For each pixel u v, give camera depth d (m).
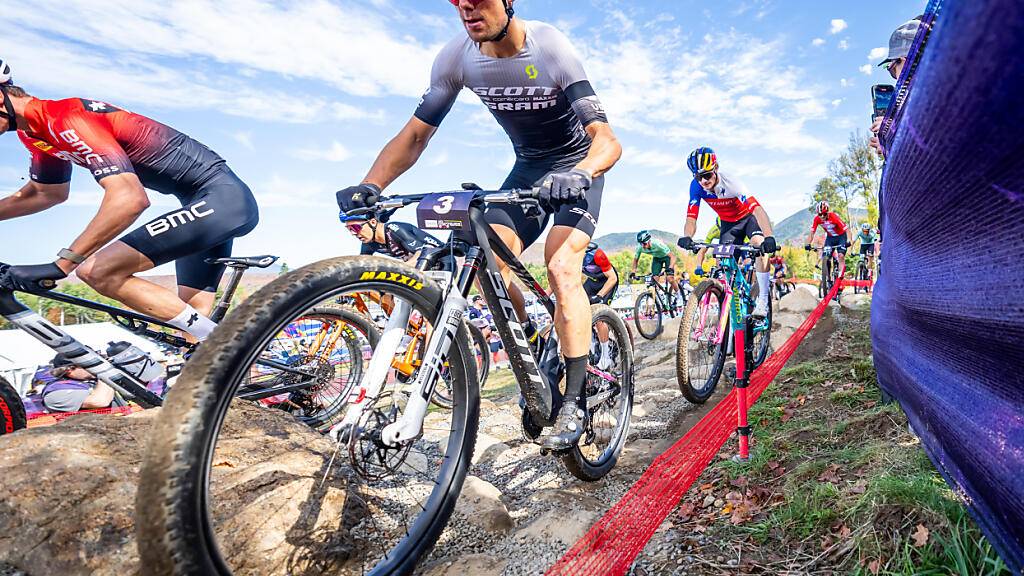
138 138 2.58
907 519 1.42
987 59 0.63
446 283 1.59
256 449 2.05
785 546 1.57
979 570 1.21
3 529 1.39
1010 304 0.83
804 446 2.26
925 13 1.08
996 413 0.98
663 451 2.77
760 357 4.26
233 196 2.79
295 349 2.90
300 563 1.64
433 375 1.47
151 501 0.88
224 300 3.01
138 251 2.46
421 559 1.54
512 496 2.33
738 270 3.48
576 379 2.11
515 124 2.39
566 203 1.57
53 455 1.63
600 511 2.01
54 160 2.93
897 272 1.59
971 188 0.86
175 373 2.75
